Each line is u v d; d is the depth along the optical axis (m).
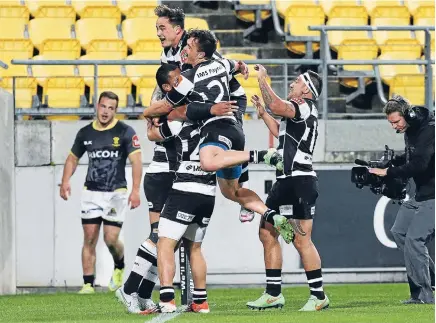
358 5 64.94
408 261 34.97
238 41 63.00
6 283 45.72
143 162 48.38
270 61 50.59
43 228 47.88
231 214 48.06
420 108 34.12
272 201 32.06
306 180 31.44
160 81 30.31
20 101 55.56
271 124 33.28
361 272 48.25
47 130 48.22
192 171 29.33
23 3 64.56
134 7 64.25
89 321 27.73
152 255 31.75
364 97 58.47
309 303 31.78
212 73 29.47
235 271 48.06
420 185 34.78
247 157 28.73
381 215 48.31
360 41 59.88
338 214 48.16
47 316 31.73
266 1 63.66
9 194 46.66
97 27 62.97
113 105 44.78
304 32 62.06
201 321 26.70
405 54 60.31
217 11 65.25
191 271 30.66
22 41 60.22
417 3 66.38
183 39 31.77
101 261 47.62
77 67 58.88
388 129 49.59
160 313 30.03
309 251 31.80
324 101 50.19
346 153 49.38
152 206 32.38
